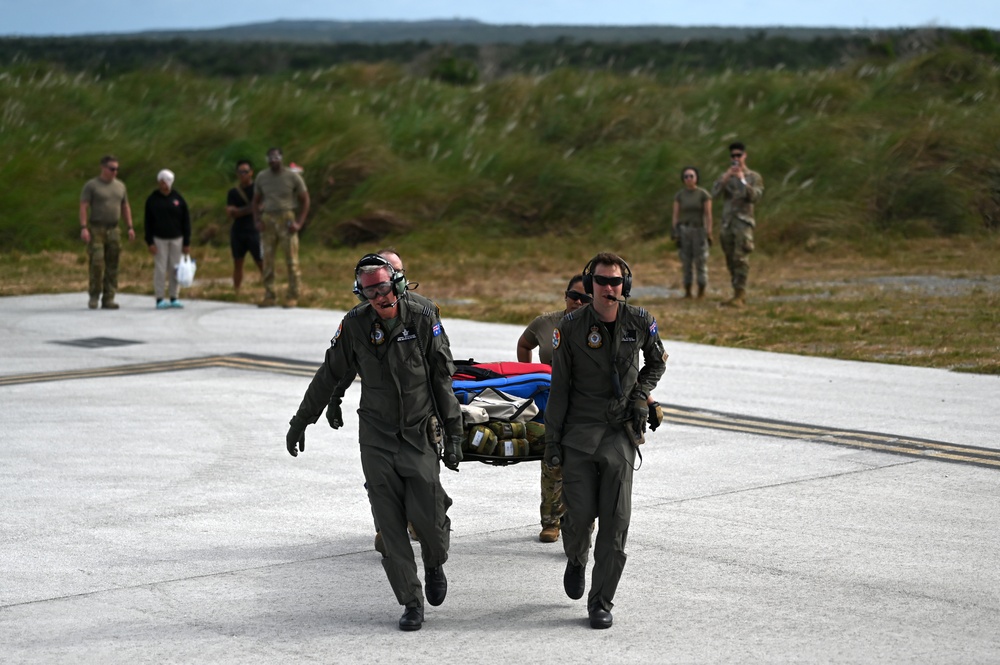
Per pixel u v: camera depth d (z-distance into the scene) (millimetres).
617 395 15000
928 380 31703
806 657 13539
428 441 15211
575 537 15133
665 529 18656
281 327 43188
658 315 45094
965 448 23969
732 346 38219
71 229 79312
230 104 95688
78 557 17453
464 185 80562
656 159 80688
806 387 30797
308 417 15875
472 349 36719
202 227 79312
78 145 91250
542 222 79562
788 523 18938
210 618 15000
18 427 26609
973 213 72375
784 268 62500
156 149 89125
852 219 71250
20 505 20250
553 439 15125
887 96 89312
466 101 97438
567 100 93438
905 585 15984
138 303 51344
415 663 13531
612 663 13453
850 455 23547
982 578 16250
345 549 17922
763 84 96062
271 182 48969
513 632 14547
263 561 17328
